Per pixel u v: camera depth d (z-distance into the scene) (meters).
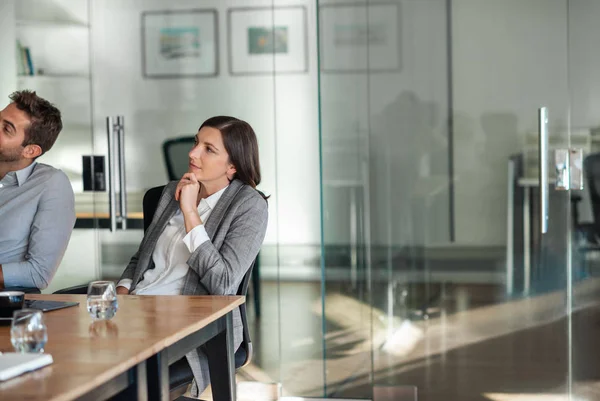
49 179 3.36
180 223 3.01
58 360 1.67
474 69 3.97
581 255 3.90
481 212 3.99
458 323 4.02
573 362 3.92
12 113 3.33
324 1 4.06
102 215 4.40
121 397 1.76
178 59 4.32
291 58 4.24
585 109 3.87
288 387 4.24
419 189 4.03
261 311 4.28
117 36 4.36
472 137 3.98
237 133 2.96
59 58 4.41
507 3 3.92
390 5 4.02
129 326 2.02
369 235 4.08
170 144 4.35
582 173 3.88
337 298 4.12
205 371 2.70
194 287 2.88
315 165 4.24
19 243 3.32
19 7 4.43
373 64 4.04
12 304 2.15
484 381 3.99
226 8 4.28
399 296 4.06
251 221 2.89
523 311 3.96
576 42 3.88
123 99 4.37
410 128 4.03
